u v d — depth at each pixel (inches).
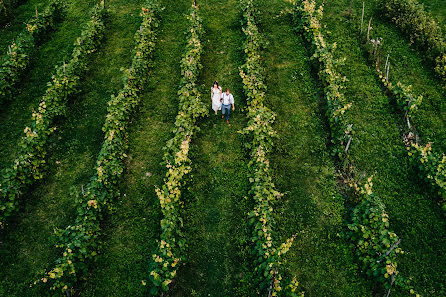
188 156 484.1
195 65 586.6
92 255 377.4
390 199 440.8
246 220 423.8
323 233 412.5
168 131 529.3
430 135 508.4
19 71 587.8
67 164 482.3
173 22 729.0
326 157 488.7
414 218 421.4
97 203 408.5
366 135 511.2
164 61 642.8
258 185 426.0
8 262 384.2
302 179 466.3
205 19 735.1
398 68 612.1
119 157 473.7
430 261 385.7
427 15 722.2
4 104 551.5
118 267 385.7
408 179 460.4
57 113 512.1
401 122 526.0
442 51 601.9
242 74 559.8
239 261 390.9
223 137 520.7
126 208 438.3
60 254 393.4
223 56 650.8
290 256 394.3
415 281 370.3
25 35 643.5
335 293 365.1
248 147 486.6
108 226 419.5
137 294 363.9
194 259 393.7
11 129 522.0
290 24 716.7
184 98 533.6
